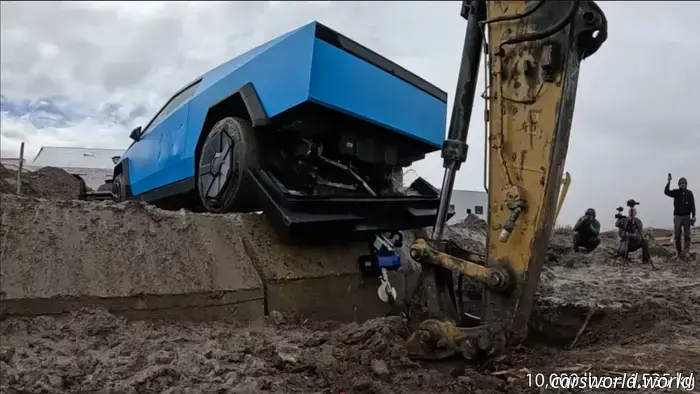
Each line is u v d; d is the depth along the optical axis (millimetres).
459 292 4480
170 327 4270
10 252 4020
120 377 3369
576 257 12891
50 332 3809
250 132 5809
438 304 4168
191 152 6699
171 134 7328
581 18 3668
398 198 5930
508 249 3830
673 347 4848
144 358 3602
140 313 4293
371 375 3707
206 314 4590
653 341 5141
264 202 5445
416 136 6270
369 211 5754
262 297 4918
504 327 3789
